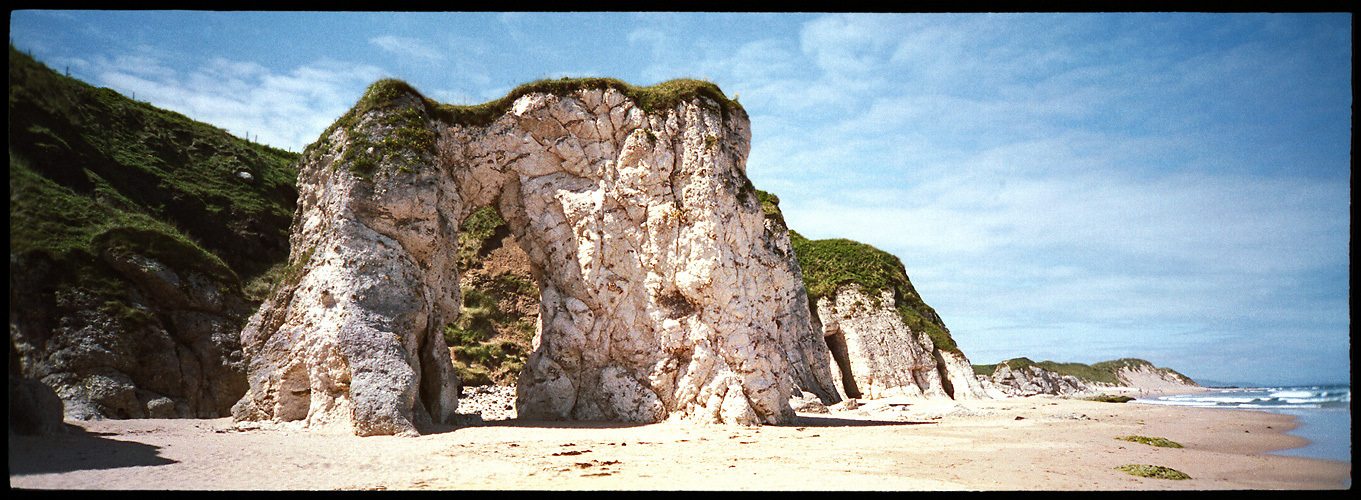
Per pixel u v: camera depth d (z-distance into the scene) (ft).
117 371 63.36
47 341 60.54
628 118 71.41
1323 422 81.00
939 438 57.26
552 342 69.15
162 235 73.26
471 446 45.96
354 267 56.85
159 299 70.03
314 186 64.08
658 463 39.86
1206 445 57.82
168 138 102.37
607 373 67.36
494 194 72.18
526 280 126.41
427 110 67.15
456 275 67.87
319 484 31.37
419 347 61.67
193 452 39.27
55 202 67.41
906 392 127.65
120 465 34.06
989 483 34.68
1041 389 185.68
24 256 54.49
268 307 63.21
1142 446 54.65
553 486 31.63
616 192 70.13
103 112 93.25
